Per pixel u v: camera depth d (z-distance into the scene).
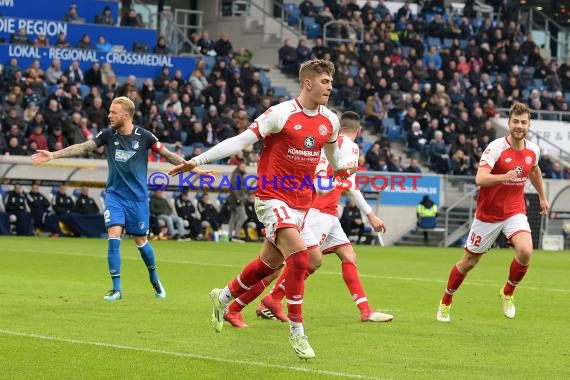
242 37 62.28
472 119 55.16
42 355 12.31
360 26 60.19
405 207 48.56
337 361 12.41
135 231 18.61
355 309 18.02
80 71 48.38
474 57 61.50
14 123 42.66
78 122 43.44
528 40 64.69
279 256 13.71
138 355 12.41
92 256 29.75
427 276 26.61
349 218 46.12
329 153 13.68
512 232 16.88
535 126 57.44
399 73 57.09
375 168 49.28
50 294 18.98
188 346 13.28
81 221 41.16
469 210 48.75
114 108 18.31
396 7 65.75
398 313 17.66
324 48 56.81
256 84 52.34
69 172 42.06
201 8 64.19
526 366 12.41
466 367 12.23
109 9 54.44
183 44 56.69
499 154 16.81
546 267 32.75
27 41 49.97
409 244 48.34
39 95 44.84
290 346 13.53
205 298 18.95
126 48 54.12
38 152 17.66
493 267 31.45
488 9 67.69
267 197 13.09
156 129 46.00
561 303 20.28
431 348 13.66
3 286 20.28
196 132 47.28
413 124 53.12
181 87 49.56
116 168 18.41
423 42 61.84
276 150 13.04
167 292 20.17
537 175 17.42
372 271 28.41
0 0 53.16
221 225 43.97
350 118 16.77
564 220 49.44
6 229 40.59
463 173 51.03
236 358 12.45
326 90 12.87
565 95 63.59
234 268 27.14
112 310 16.73
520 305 19.69
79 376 11.12
